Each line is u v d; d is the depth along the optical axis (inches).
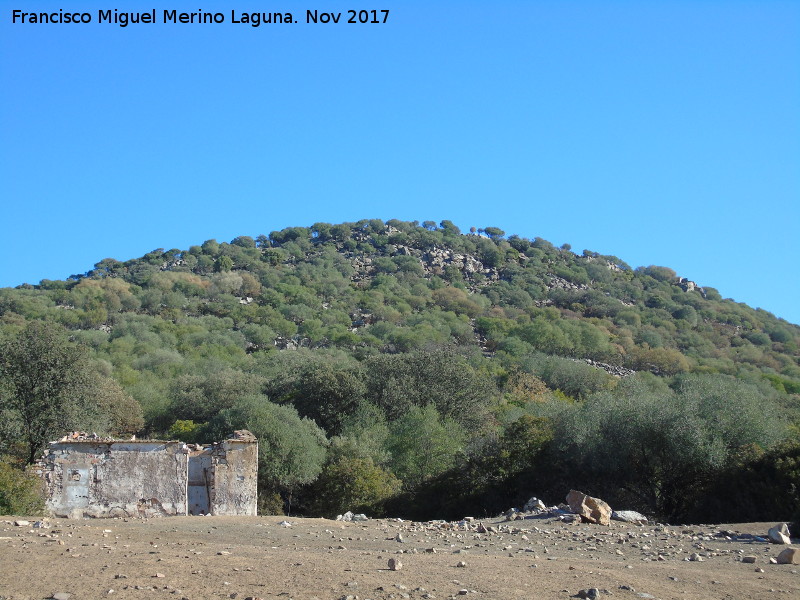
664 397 1642.5
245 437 1304.1
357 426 2282.2
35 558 579.2
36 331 1657.2
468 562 645.3
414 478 1898.4
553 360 4106.8
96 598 479.5
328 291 6737.2
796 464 1296.8
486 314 6510.8
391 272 7726.4
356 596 503.2
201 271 7362.2
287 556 647.1
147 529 854.5
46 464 1152.8
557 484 1585.9
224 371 3294.8
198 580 532.1
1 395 1557.6
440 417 2506.2
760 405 1690.5
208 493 1255.5
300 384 2753.4
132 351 4269.2
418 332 5059.1
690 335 6510.8
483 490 1599.4
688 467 1486.2
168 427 2792.8
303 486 1772.9
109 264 7716.5
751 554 761.6
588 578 591.5
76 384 1643.7
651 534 946.7
